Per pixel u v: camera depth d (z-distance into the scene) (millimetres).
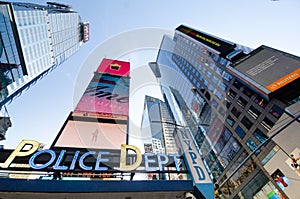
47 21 71750
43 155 8633
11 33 48031
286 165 21125
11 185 5918
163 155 9445
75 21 111688
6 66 46781
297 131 21188
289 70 28562
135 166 8352
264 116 27375
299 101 23562
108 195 6480
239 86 36719
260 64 33875
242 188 26766
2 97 46094
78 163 8406
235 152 31266
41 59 69188
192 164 8523
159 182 6945
